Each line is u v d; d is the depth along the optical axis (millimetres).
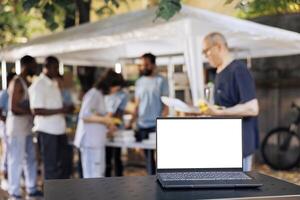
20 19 6926
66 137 4465
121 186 1622
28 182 4734
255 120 2934
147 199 1424
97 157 4355
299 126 6312
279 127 6465
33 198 4625
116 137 4625
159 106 4539
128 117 5316
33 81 4527
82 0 5793
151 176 1813
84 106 4340
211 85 3451
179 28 3791
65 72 7207
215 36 2980
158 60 6129
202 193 1489
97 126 4332
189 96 6078
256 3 4047
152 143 4289
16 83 4391
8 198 4605
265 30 3869
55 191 1547
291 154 6301
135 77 7270
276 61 6570
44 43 4852
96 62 6402
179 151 1773
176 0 2564
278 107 6586
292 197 1451
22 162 4562
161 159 1763
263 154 6508
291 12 6246
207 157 1779
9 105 4488
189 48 3906
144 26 3912
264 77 6691
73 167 5418
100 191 1544
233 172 1762
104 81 4531
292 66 6441
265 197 1433
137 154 6371
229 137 1794
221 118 1798
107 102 4910
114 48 5980
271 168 6422
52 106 4238
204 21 3654
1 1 4684
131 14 4293
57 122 4305
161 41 5137
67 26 6094
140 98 4613
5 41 6871
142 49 5801
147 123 4559
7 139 4590
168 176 1695
